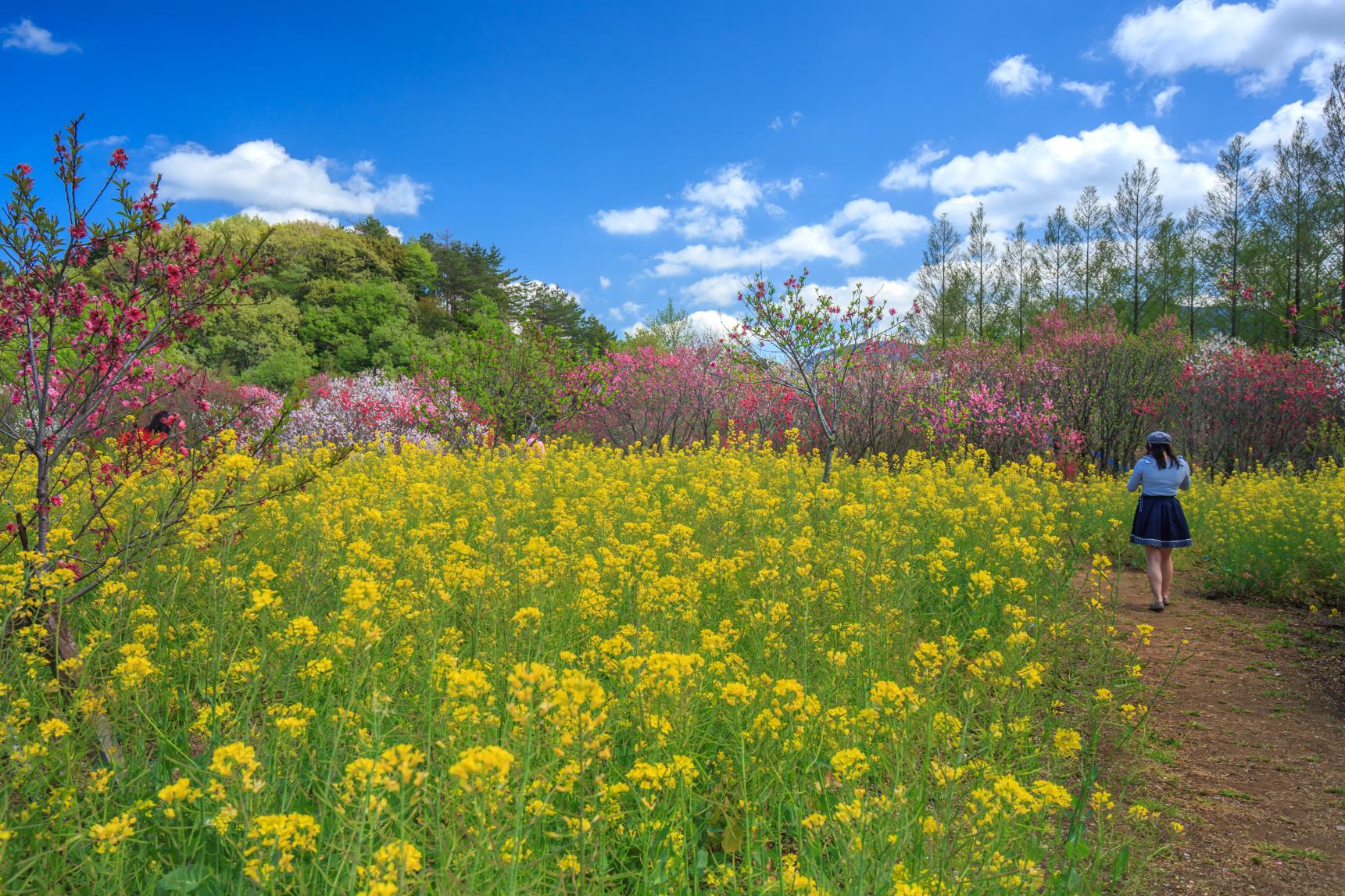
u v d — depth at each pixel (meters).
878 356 16.80
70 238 3.71
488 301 59.34
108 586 3.88
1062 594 6.02
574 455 12.76
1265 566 8.26
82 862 2.48
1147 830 3.69
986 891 2.70
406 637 3.98
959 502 9.28
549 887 2.62
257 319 41.12
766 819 3.23
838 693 4.05
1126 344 20.23
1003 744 3.82
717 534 7.03
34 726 3.19
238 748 2.40
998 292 39.12
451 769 2.11
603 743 3.25
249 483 4.24
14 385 3.88
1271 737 4.82
